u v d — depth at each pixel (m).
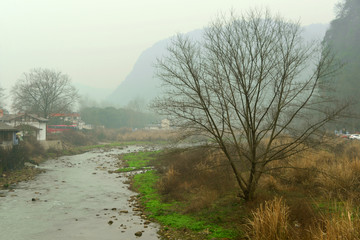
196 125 10.65
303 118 10.47
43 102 60.72
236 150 11.06
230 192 13.11
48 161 31.47
